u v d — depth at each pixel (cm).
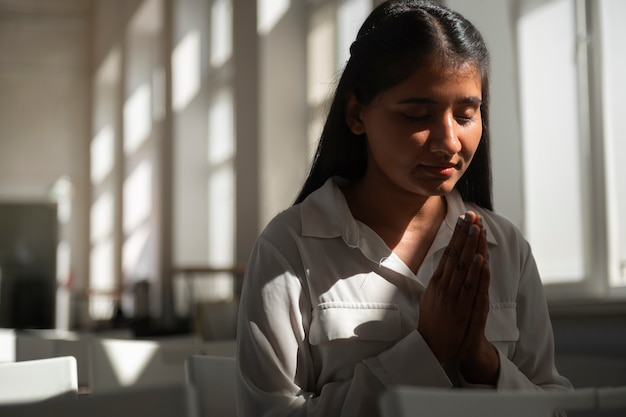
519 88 341
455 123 105
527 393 84
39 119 1209
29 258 1206
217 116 803
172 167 818
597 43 310
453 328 104
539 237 335
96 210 1183
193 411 88
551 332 122
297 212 116
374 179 116
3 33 1202
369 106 109
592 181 312
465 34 105
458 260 104
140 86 1047
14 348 217
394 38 105
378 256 112
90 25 1223
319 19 580
